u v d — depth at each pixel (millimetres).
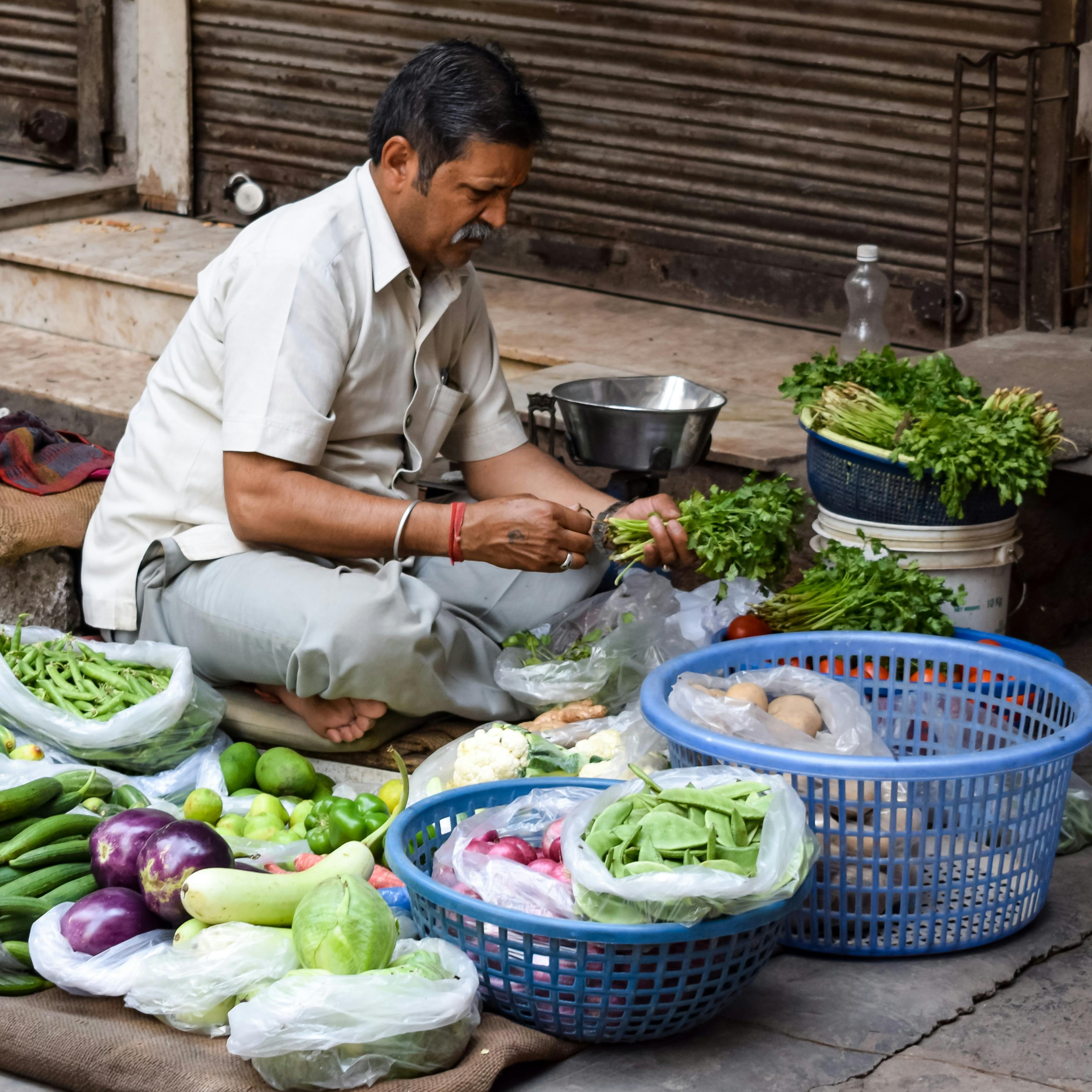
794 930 2896
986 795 2758
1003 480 3643
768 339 5926
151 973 2516
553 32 6359
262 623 3426
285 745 3674
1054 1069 2504
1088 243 5496
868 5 5684
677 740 2832
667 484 4691
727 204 6176
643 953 2434
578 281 6602
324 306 3396
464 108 3252
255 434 3344
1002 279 5660
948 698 3367
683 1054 2545
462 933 2525
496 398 3980
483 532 3387
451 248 3480
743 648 3348
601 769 3219
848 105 5824
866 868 2840
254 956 2516
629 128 6301
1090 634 5008
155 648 3582
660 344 5805
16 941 2713
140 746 3449
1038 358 5102
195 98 7355
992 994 2756
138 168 7594
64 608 4184
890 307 5949
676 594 3918
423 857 2828
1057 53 5336
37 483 4180
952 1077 2475
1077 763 3781
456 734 3648
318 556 3623
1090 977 2832
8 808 2922
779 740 2965
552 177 6527
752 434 4629
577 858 2441
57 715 3424
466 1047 2445
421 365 3709
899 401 3949
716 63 6043
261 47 7102
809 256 6051
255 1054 2309
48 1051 2459
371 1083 2352
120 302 6539
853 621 3523
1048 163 5445
